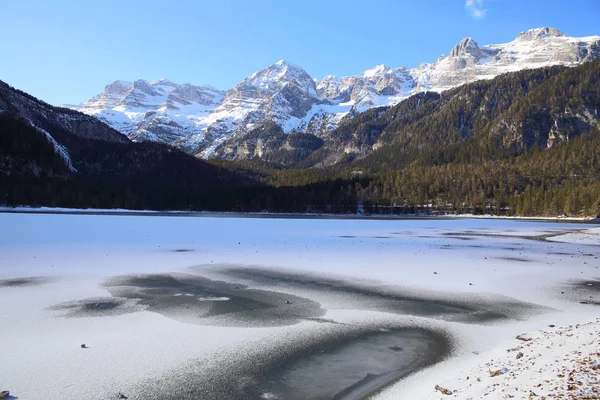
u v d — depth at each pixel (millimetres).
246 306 20438
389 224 92562
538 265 33312
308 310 19875
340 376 12625
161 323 17500
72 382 11969
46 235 51500
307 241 51219
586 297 22688
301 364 13523
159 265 31641
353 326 17516
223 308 20016
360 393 11469
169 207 156000
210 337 15938
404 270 30688
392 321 18234
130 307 19844
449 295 23047
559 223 101062
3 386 11617
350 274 29047
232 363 13555
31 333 15914
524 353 12883
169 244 45375
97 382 12008
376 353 14508
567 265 33406
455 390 10602
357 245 47062
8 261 31641
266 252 40156
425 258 36906
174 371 12875
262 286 25000
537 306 20781
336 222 97562
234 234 59438
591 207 120312
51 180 144250
